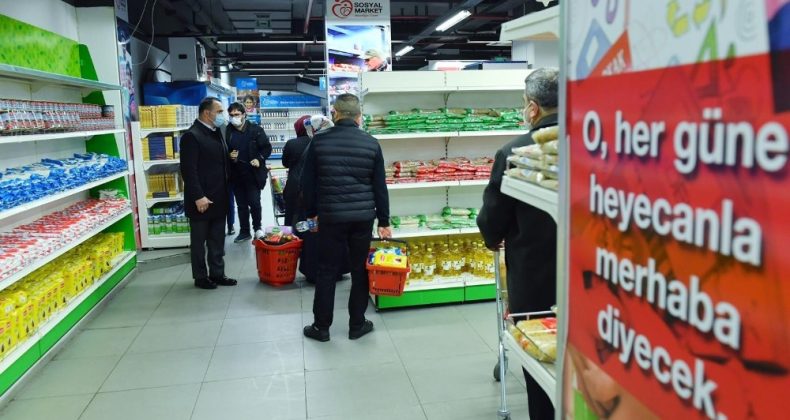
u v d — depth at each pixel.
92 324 4.33
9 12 4.68
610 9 0.89
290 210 5.45
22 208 3.24
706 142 0.70
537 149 1.49
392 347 3.81
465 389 3.21
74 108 4.50
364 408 3.02
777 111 0.60
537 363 1.56
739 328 0.68
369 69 8.70
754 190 0.64
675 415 0.80
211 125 5.03
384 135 4.34
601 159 0.94
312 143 3.77
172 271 5.87
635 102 0.84
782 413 0.63
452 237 4.88
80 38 6.39
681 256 0.76
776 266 0.62
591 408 1.03
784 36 0.59
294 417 2.93
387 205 3.88
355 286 3.92
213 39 14.52
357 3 8.58
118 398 3.17
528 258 2.14
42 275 3.91
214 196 5.09
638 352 0.88
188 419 2.94
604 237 0.95
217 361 3.63
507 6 11.77
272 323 4.30
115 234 5.35
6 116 3.30
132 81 7.57
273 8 14.08
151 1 9.67
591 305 1.01
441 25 12.23
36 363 3.47
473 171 4.56
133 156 6.59
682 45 0.74
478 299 4.67
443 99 4.77
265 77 29.80
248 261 6.22
